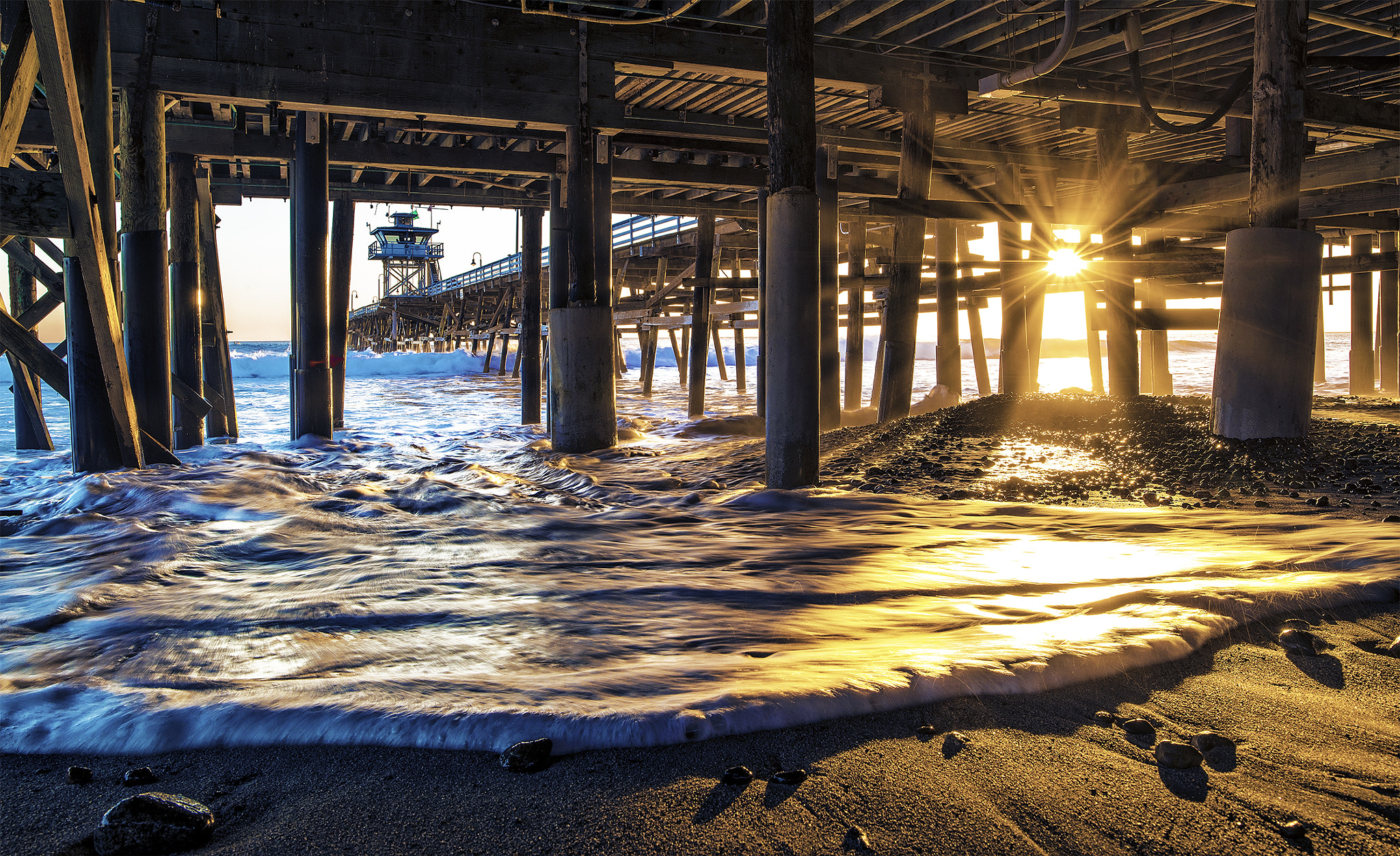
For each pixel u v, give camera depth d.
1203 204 11.28
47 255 11.70
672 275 25.08
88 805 1.76
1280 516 4.66
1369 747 1.80
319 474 8.00
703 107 11.30
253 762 1.93
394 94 9.07
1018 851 1.45
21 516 6.23
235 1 8.59
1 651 2.90
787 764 1.80
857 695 2.08
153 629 3.14
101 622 3.25
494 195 14.77
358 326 68.06
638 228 22.30
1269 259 6.44
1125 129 10.66
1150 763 1.77
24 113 7.21
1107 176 10.71
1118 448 7.36
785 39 6.25
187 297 10.60
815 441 6.51
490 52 9.31
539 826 1.58
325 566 4.31
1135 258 11.03
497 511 5.97
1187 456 6.64
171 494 6.41
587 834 1.55
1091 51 9.16
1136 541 4.21
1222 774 1.71
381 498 6.62
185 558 4.53
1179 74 9.87
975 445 8.23
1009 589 3.38
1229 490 5.64
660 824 1.57
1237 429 6.70
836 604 3.26
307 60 8.83
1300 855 1.42
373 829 1.60
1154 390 17.14
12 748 2.07
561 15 8.08
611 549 4.55
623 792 1.70
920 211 10.13
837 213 11.90
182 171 10.49
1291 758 1.77
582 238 9.77
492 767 1.83
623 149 12.66
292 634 3.04
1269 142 6.53
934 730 1.95
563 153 12.25
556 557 4.38
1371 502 4.88
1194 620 2.61
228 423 12.38
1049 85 9.36
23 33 7.00
